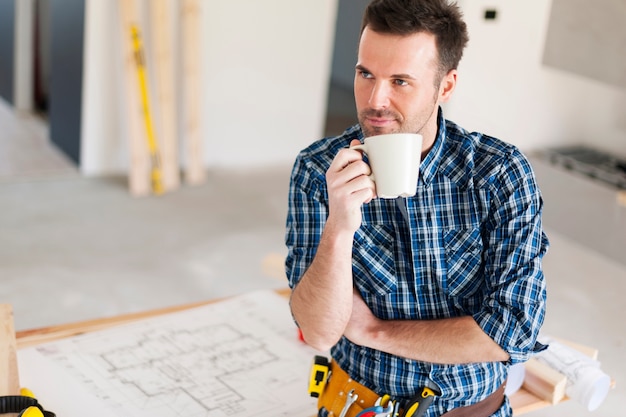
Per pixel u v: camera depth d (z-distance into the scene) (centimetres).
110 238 411
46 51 620
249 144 556
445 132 141
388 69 124
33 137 560
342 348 151
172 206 465
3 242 391
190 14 488
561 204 466
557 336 348
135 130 470
